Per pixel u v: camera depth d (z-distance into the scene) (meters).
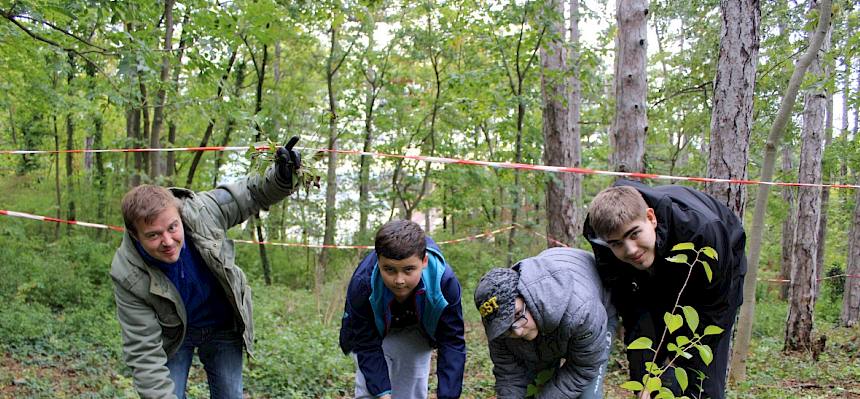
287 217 16.70
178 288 2.57
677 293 2.67
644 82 7.01
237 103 7.16
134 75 5.65
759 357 8.62
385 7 12.35
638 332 2.80
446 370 2.88
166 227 2.32
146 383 2.50
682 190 2.83
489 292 2.53
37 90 9.23
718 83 4.93
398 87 14.27
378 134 15.38
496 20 9.98
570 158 10.51
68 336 6.99
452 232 18.84
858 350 10.06
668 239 2.52
